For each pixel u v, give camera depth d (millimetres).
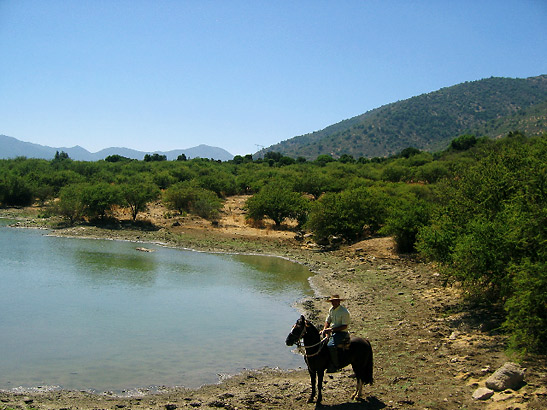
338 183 58625
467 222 16688
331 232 32562
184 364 11844
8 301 17031
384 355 12039
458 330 13430
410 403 8891
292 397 9680
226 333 14438
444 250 16141
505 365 9375
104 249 29562
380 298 18594
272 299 18844
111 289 19578
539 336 9977
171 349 12891
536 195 12812
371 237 32656
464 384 9648
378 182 58031
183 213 44312
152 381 10688
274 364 12102
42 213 45312
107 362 11758
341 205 32688
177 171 73250
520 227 11977
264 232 37906
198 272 23812
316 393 9844
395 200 35406
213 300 18422
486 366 10414
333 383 10547
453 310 15734
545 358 10273
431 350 12062
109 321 15188
